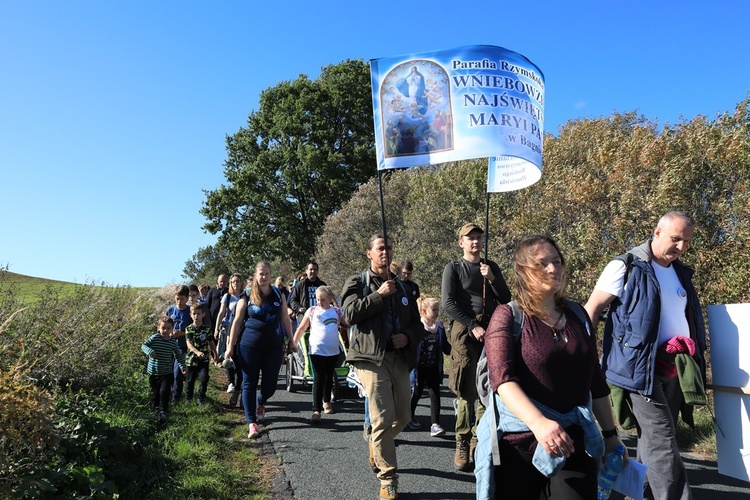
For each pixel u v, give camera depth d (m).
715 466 5.49
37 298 8.93
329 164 35.88
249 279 12.15
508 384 2.58
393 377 4.97
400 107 4.94
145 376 9.42
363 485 5.21
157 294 16.58
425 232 18.69
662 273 4.04
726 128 9.13
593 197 10.06
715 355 4.24
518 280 2.79
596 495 2.63
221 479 5.17
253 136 39.66
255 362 7.09
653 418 3.83
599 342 8.09
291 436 6.96
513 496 2.65
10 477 3.87
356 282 5.11
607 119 14.91
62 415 5.14
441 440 6.79
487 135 4.83
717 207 8.41
